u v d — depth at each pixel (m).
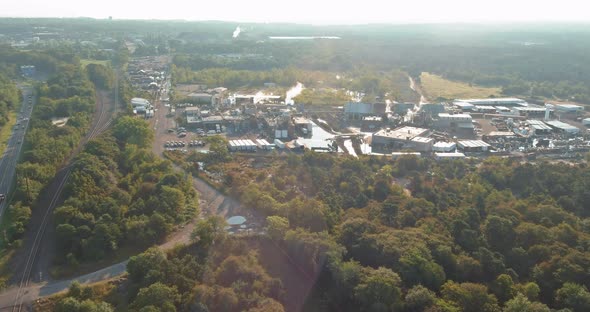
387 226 126.38
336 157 188.62
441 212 135.50
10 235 120.56
